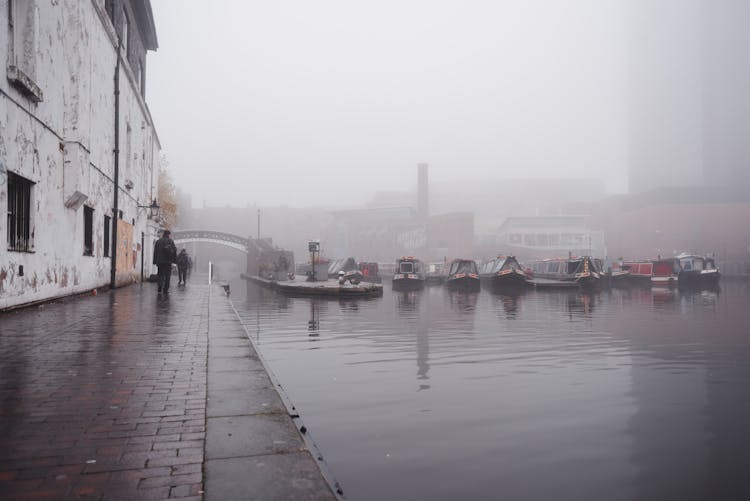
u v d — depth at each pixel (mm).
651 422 5469
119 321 8156
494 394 6555
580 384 7145
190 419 3395
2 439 3008
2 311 8836
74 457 2762
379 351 9766
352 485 3848
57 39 11117
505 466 4242
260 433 3145
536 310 19312
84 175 12328
